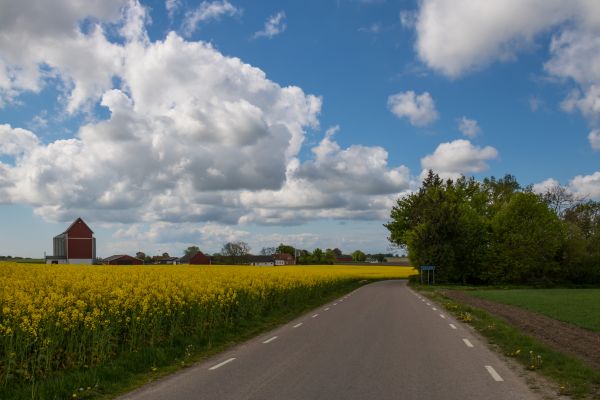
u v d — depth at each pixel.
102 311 11.90
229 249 120.12
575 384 8.07
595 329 14.92
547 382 8.37
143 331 12.47
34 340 9.77
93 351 10.76
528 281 60.81
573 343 12.26
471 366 9.74
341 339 13.45
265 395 7.60
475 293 38.34
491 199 81.81
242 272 29.86
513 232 60.84
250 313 19.53
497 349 11.80
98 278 18.86
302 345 12.51
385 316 19.75
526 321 17.30
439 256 58.16
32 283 15.83
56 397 7.81
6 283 15.23
